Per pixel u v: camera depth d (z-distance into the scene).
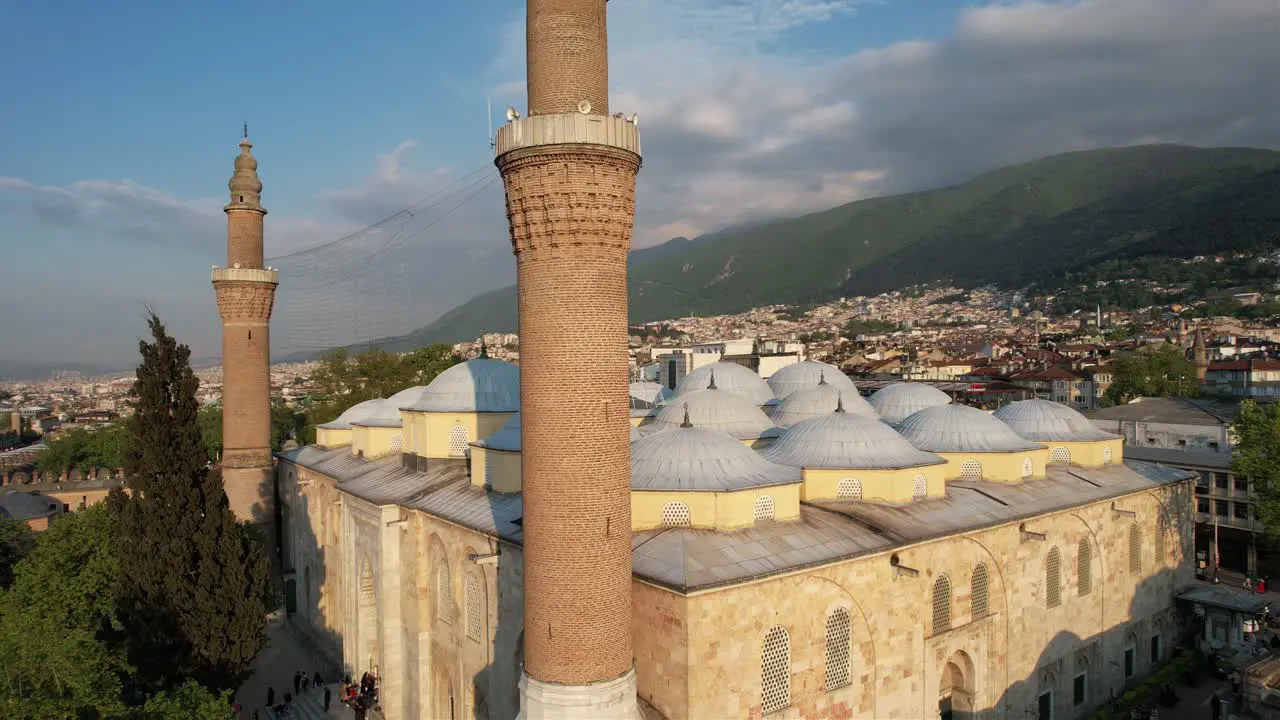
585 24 27.95
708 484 34.00
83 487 100.06
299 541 66.88
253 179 67.06
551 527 27.16
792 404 53.84
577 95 27.62
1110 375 139.00
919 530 36.50
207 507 43.62
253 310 66.00
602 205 27.02
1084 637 45.66
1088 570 46.28
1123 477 51.12
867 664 34.00
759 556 31.52
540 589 27.36
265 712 50.47
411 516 44.53
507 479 40.81
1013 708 41.00
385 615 45.62
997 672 40.09
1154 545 51.44
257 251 67.00
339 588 56.72
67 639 33.91
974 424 48.09
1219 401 104.50
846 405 53.00
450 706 41.91
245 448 65.62
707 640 28.95
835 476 39.38
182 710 32.16
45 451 130.38
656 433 38.41
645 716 29.20
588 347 27.14
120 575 42.56
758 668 30.36
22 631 33.47
